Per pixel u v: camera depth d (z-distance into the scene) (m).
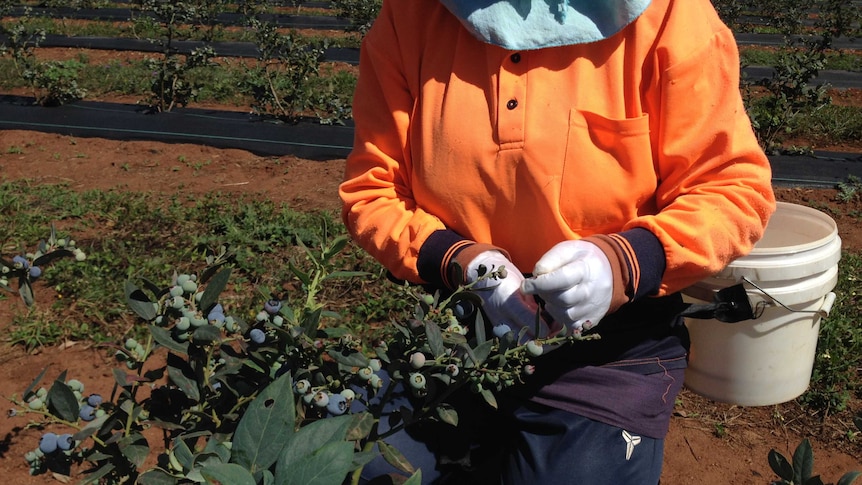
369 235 1.91
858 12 18.56
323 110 9.01
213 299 1.42
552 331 1.66
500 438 1.95
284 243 5.08
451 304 1.66
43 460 1.47
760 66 12.37
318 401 1.38
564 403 1.80
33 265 1.62
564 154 1.71
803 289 2.12
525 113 1.71
